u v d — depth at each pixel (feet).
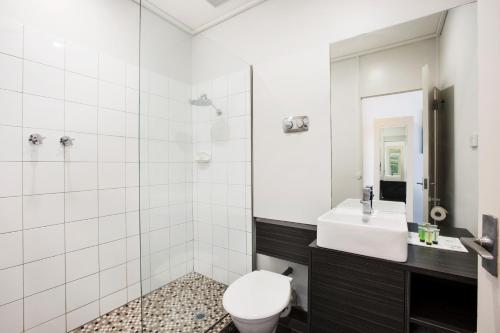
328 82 5.27
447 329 3.09
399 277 3.36
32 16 4.62
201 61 6.91
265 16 6.11
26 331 4.52
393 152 4.76
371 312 3.58
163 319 5.45
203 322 5.47
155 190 5.84
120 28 6.14
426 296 3.76
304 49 5.54
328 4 5.24
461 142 4.08
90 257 5.50
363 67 4.95
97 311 5.61
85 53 5.44
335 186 5.25
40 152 4.72
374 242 3.59
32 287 4.61
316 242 4.42
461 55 4.07
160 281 5.86
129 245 6.30
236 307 4.12
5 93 4.28
